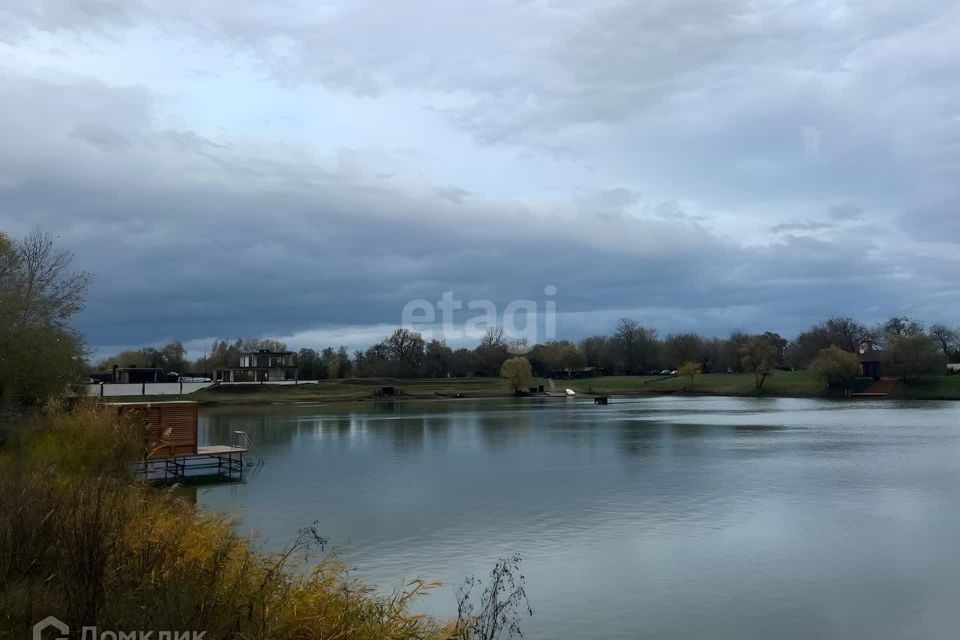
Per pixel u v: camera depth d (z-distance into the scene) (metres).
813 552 16.94
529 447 40.72
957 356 137.12
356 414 72.62
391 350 137.75
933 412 72.12
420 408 84.62
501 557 16.52
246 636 6.71
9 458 17.81
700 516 21.03
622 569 15.55
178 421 28.95
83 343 35.84
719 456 35.84
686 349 157.38
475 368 140.62
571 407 86.25
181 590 7.09
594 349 161.25
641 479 28.23
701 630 12.10
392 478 28.86
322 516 21.03
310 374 132.88
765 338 149.25
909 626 12.36
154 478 28.44
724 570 15.50
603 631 12.00
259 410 80.12
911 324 137.00
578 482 27.56
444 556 16.58
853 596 13.83
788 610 13.06
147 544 8.43
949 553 16.81
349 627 7.63
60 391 31.61
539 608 13.10
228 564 8.61
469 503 23.14
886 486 26.31
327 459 35.38
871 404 89.88
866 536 18.52
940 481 27.45
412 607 12.86
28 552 7.86
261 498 24.14
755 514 21.30
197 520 10.98
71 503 8.46
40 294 34.53
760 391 118.56
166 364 140.25
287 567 11.52
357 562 16.08
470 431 51.81
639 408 83.88
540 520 20.45
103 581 6.96
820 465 32.22
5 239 34.44
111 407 24.69
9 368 29.05
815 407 83.44
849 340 142.75
